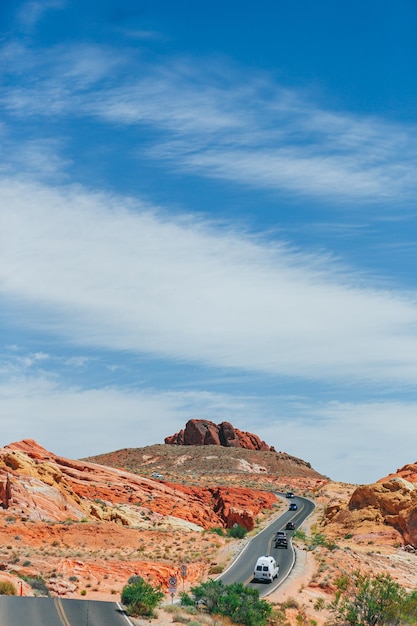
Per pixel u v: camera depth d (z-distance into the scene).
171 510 97.19
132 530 70.06
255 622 41.25
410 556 76.56
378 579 46.66
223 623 40.09
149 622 35.72
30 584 43.06
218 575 56.81
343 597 47.62
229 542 74.31
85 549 62.44
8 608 34.75
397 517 88.50
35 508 73.12
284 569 59.41
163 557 61.06
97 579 49.28
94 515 83.75
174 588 40.91
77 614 34.72
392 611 43.88
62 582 45.66
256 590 45.75
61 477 85.81
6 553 53.84
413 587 60.28
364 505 95.50
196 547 68.06
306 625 42.59
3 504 70.88
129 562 54.97
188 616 38.94
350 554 68.19
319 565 60.97
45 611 34.69
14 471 79.88
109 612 36.25
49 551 56.97
